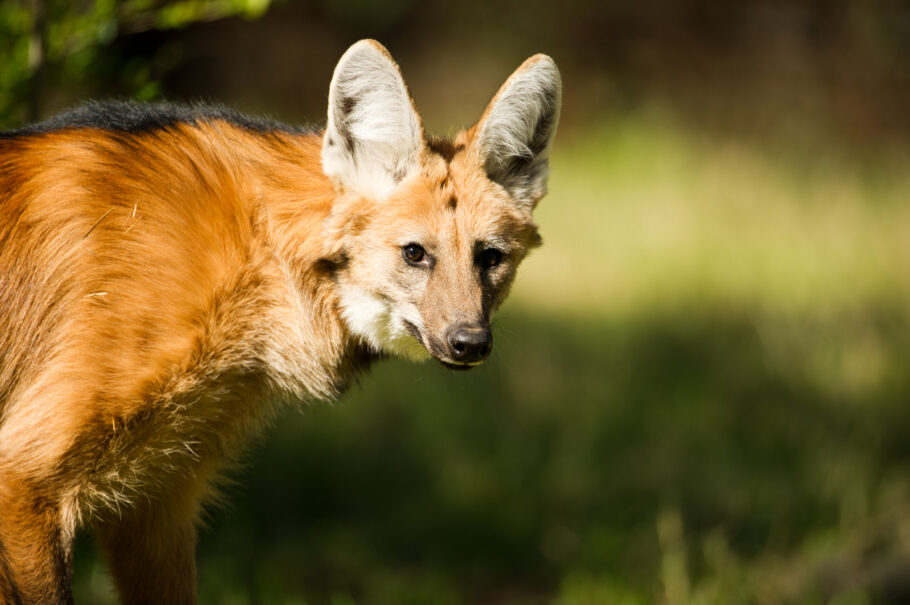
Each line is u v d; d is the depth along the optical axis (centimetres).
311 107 2462
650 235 1620
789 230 1641
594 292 1416
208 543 891
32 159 530
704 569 850
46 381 504
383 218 568
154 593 614
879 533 854
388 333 587
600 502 978
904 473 976
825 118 2512
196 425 563
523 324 1296
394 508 979
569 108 2514
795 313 1330
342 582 879
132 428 523
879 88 2623
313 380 587
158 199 530
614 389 1143
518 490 992
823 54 2727
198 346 531
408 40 2755
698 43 2756
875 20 2727
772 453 1039
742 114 2517
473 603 877
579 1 2828
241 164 561
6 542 497
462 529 948
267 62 2461
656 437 1060
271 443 1012
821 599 799
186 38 2225
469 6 2811
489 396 1125
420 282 570
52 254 513
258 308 556
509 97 591
